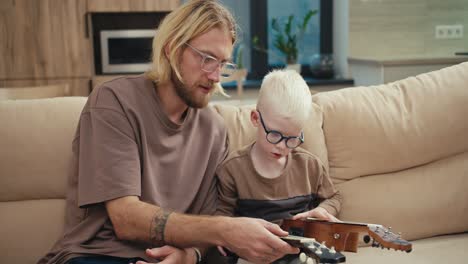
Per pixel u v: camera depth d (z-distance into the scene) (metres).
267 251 1.25
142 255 1.41
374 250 1.71
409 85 1.94
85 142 1.42
